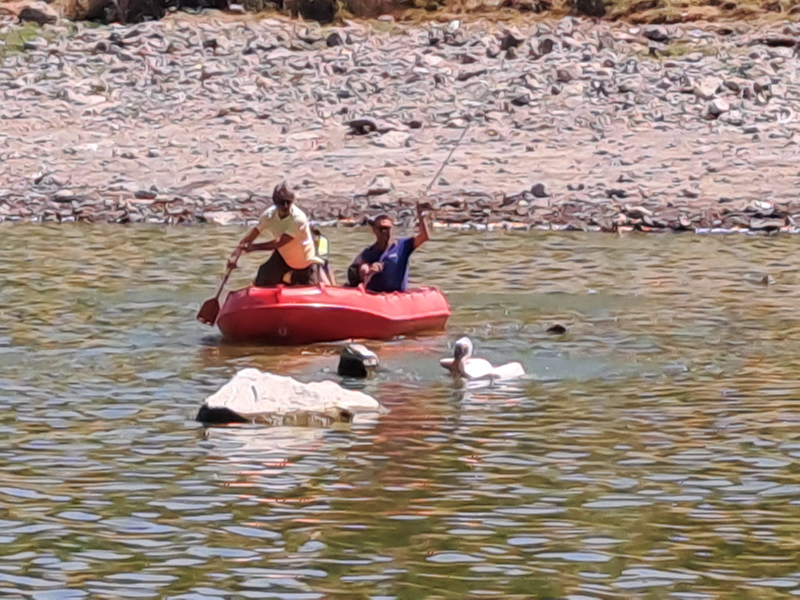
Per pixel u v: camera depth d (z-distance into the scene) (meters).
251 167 67.12
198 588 21.67
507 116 73.25
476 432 29.72
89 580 21.97
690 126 71.81
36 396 32.75
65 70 80.19
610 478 26.72
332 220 60.56
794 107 73.88
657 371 35.22
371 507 25.12
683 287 46.66
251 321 38.16
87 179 65.69
